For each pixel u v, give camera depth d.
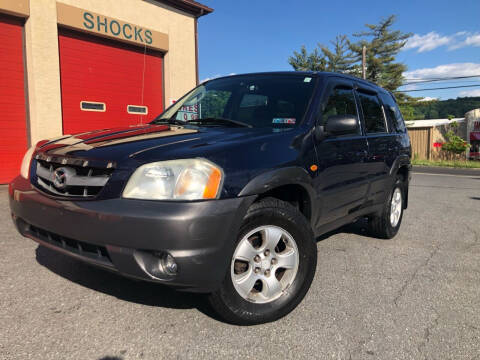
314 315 2.51
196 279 2.01
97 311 2.44
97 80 9.16
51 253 3.49
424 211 6.50
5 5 7.17
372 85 4.30
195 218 1.94
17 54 7.61
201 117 3.43
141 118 10.41
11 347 2.00
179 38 11.12
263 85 3.39
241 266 2.32
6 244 3.71
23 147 7.82
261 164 2.31
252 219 2.24
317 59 41.22
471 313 2.62
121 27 9.38
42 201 2.26
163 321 2.34
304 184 2.61
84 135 2.75
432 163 23.88
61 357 1.94
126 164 2.07
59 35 8.30
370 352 2.10
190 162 2.05
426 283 3.15
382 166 3.97
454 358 2.07
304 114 2.94
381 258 3.77
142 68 10.32
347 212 3.39
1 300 2.54
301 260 2.53
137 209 1.94
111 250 1.99
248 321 2.29
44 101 7.88
